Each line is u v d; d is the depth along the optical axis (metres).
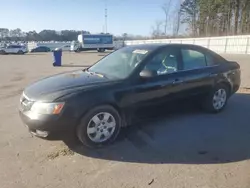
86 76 4.63
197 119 5.38
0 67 19.31
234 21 46.84
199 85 5.32
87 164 3.69
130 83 4.38
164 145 4.23
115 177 3.36
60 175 3.42
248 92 7.90
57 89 4.01
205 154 3.93
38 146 4.27
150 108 4.66
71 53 46.41
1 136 4.74
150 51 4.85
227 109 6.10
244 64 16.48
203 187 3.12
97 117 4.06
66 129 3.83
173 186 3.14
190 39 40.75
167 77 4.82
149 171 3.48
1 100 7.82
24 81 11.81
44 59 29.58
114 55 5.34
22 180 3.32
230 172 3.43
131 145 4.23
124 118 4.39
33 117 3.80
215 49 34.97
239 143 4.30
